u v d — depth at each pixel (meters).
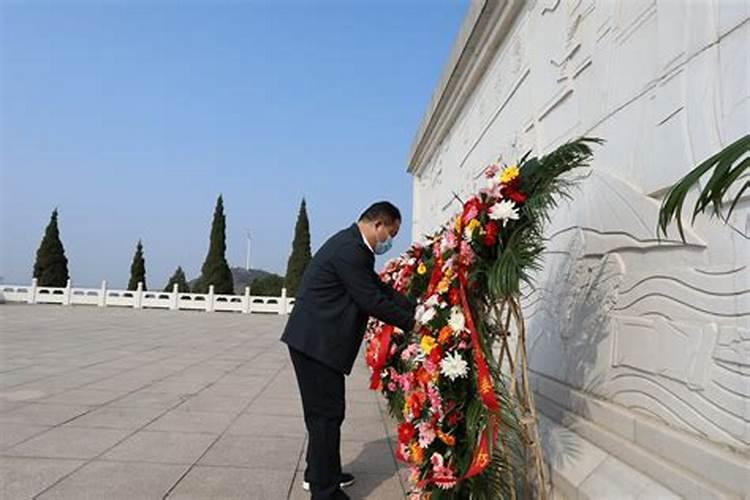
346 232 3.45
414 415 2.93
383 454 4.38
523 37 5.32
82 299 29.30
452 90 8.19
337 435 3.27
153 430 4.65
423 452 2.81
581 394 3.58
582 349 3.63
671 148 2.72
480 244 2.68
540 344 4.36
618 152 3.29
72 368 7.81
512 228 2.64
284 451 4.20
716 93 2.41
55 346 10.41
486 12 5.89
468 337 2.65
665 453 2.58
